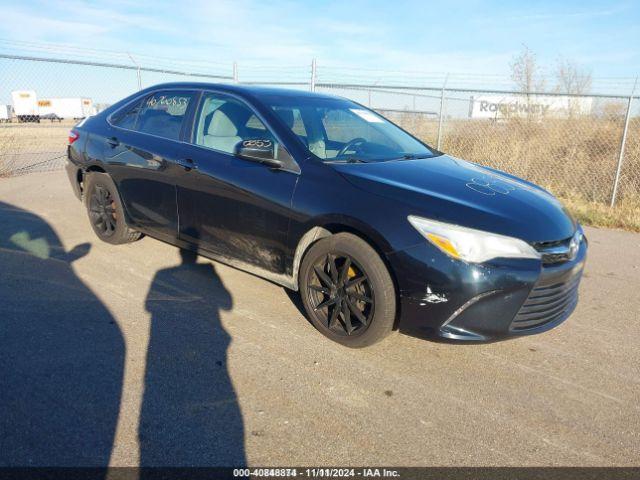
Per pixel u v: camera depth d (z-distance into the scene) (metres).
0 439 2.19
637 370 3.02
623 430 2.45
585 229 6.46
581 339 3.39
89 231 5.31
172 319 3.39
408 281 2.75
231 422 2.38
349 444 2.27
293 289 3.37
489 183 3.30
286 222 3.23
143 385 2.63
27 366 2.76
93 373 2.72
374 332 2.94
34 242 4.89
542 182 8.75
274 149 3.37
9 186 7.72
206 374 2.76
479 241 2.65
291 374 2.80
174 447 2.19
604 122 9.78
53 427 2.28
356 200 2.93
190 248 4.01
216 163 3.62
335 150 3.55
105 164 4.53
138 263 4.41
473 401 2.64
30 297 3.64
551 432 2.42
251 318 3.46
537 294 2.78
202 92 4.02
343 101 4.36
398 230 2.76
